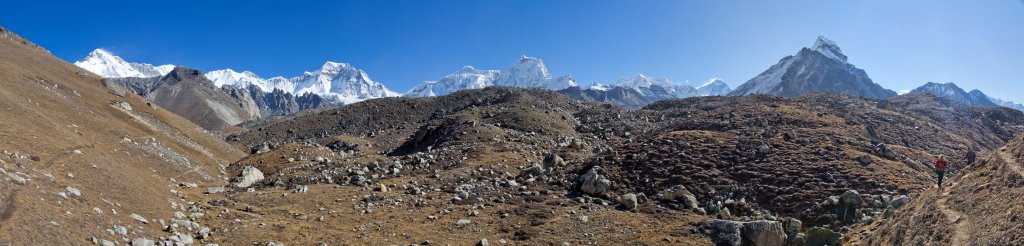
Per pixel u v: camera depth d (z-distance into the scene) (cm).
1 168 2138
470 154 5528
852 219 3133
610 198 3831
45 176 2344
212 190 4084
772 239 2819
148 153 4741
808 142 4831
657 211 3472
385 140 9656
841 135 5238
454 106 13762
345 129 12975
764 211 3431
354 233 2841
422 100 14775
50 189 2222
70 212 2086
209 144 7419
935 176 3969
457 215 3350
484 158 5350
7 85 5253
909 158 4572
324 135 12619
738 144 4769
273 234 2706
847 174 3806
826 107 7712
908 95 10294
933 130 6344
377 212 3391
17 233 1698
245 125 17550
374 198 3791
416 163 5200
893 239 2383
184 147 5994
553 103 12331
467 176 4588
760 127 5775
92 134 4644
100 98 7756
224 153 7350
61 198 2177
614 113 9881
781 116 6266
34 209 1900
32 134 3136
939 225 2100
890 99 10188
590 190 3950
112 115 6769
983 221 1933
